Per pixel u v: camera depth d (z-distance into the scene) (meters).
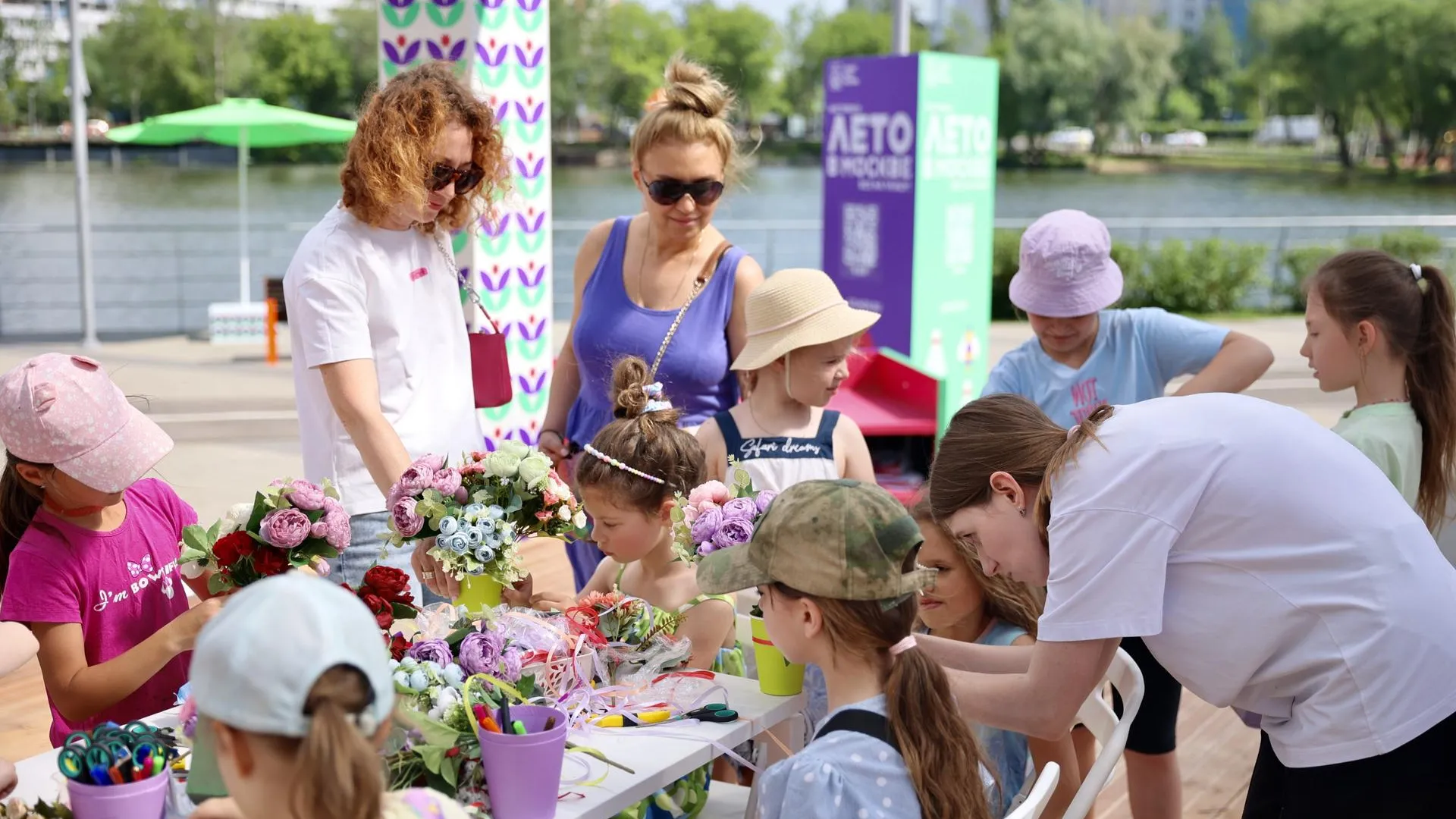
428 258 2.90
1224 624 1.85
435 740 1.76
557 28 45.53
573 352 3.60
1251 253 18.31
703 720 2.13
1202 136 43.59
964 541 2.11
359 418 2.68
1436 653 1.84
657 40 46.47
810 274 3.05
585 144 45.69
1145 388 3.24
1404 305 2.54
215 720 1.20
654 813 2.23
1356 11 39.16
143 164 42.69
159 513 2.46
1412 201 33.69
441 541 2.29
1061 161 43.19
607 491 2.47
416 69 2.79
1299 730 1.90
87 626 2.23
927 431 4.80
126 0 42.53
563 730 1.75
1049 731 1.91
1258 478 1.84
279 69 44.28
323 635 1.20
